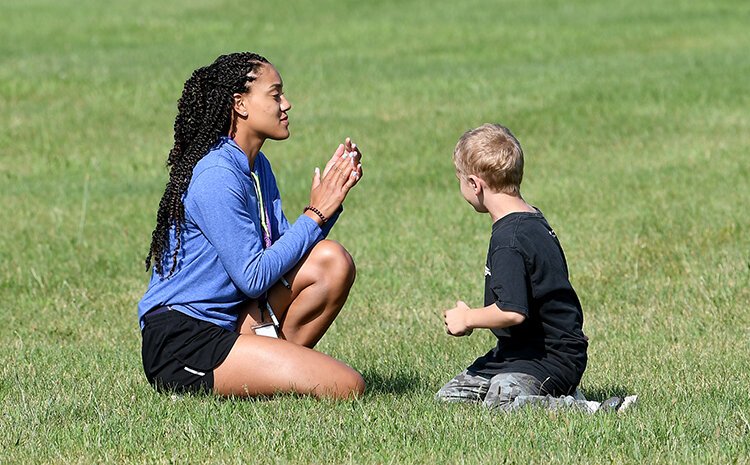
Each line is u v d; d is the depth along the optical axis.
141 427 15.93
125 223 34.91
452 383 17.38
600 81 56.38
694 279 26.66
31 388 18.86
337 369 17.38
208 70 17.86
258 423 15.88
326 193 18.17
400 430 15.50
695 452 14.49
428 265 29.19
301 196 38.41
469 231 32.75
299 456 14.70
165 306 17.75
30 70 60.22
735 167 39.16
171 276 17.64
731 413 16.41
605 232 31.59
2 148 46.72
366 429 15.52
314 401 16.97
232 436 15.41
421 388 18.70
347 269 18.00
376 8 86.12
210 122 17.72
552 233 16.70
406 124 49.25
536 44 70.62
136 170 43.69
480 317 16.11
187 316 17.58
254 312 18.03
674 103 50.72
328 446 14.95
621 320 23.91
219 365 17.33
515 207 16.80
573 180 38.72
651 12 81.38
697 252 29.14
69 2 89.62
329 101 54.28
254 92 17.83
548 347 16.75
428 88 56.47
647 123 47.50
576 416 15.71
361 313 25.12
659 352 21.19
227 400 17.11
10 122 50.19
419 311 25.19
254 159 18.38
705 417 16.06
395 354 21.48
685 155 41.75
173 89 56.50
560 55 67.06
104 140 47.97
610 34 73.38
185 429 15.73
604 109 50.22
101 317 25.52
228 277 17.56
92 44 72.06
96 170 43.78
